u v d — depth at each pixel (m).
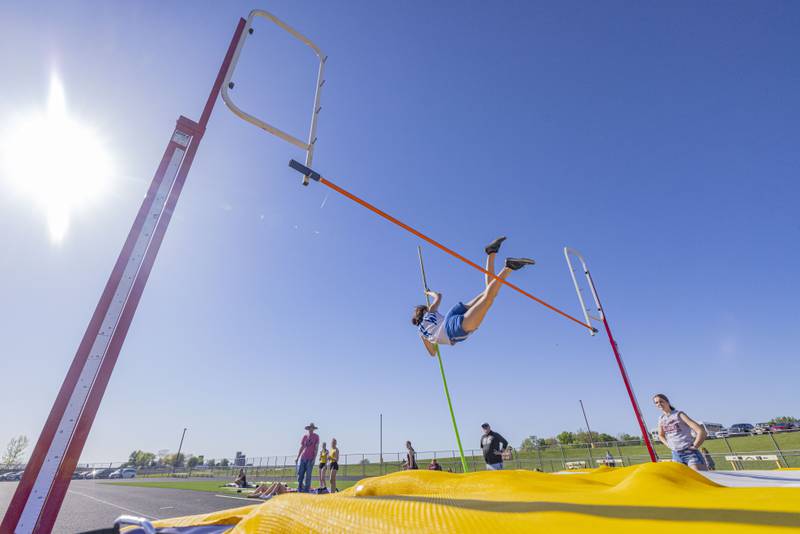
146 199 2.57
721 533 0.73
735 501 0.93
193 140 2.87
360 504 1.29
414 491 1.62
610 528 0.82
